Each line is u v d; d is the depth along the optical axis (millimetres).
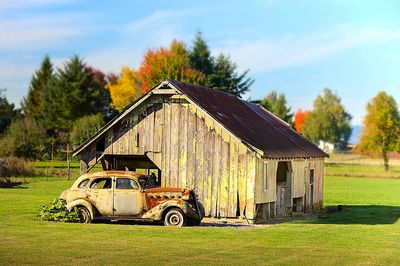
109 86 107500
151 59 77500
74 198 25609
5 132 86562
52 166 69062
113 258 16344
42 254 16734
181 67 73750
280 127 37969
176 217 24812
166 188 25391
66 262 15641
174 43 82250
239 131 29312
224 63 83750
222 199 28578
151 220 24984
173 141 29734
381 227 27391
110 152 30719
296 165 33938
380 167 101125
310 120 154000
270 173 29969
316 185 38344
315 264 16375
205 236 21516
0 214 27562
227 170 28578
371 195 51562
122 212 25141
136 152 30297
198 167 29188
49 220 25500
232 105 34438
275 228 25719
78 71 104375
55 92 103750
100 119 80938
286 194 33000
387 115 98750
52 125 103188
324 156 39281
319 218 32125
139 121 30375
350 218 32281
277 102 114250
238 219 28219
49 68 119125
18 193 41062
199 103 29328
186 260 16344
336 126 155625
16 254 16641
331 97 158625
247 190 28094
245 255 17500
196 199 25578
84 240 19609
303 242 20891
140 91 81688
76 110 103188
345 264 16531
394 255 18422
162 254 17188
